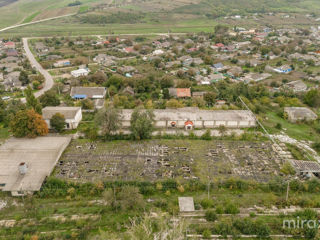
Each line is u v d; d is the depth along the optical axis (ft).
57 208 149.89
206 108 289.12
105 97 330.95
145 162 190.80
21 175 167.12
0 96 312.29
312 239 130.11
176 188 166.50
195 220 141.90
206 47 620.90
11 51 538.06
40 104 257.34
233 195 162.50
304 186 164.66
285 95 337.52
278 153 205.46
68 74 429.38
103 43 642.63
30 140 207.62
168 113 246.88
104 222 139.33
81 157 195.42
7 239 128.67
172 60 511.81
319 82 404.77
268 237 131.03
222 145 214.07
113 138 220.84
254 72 459.73
